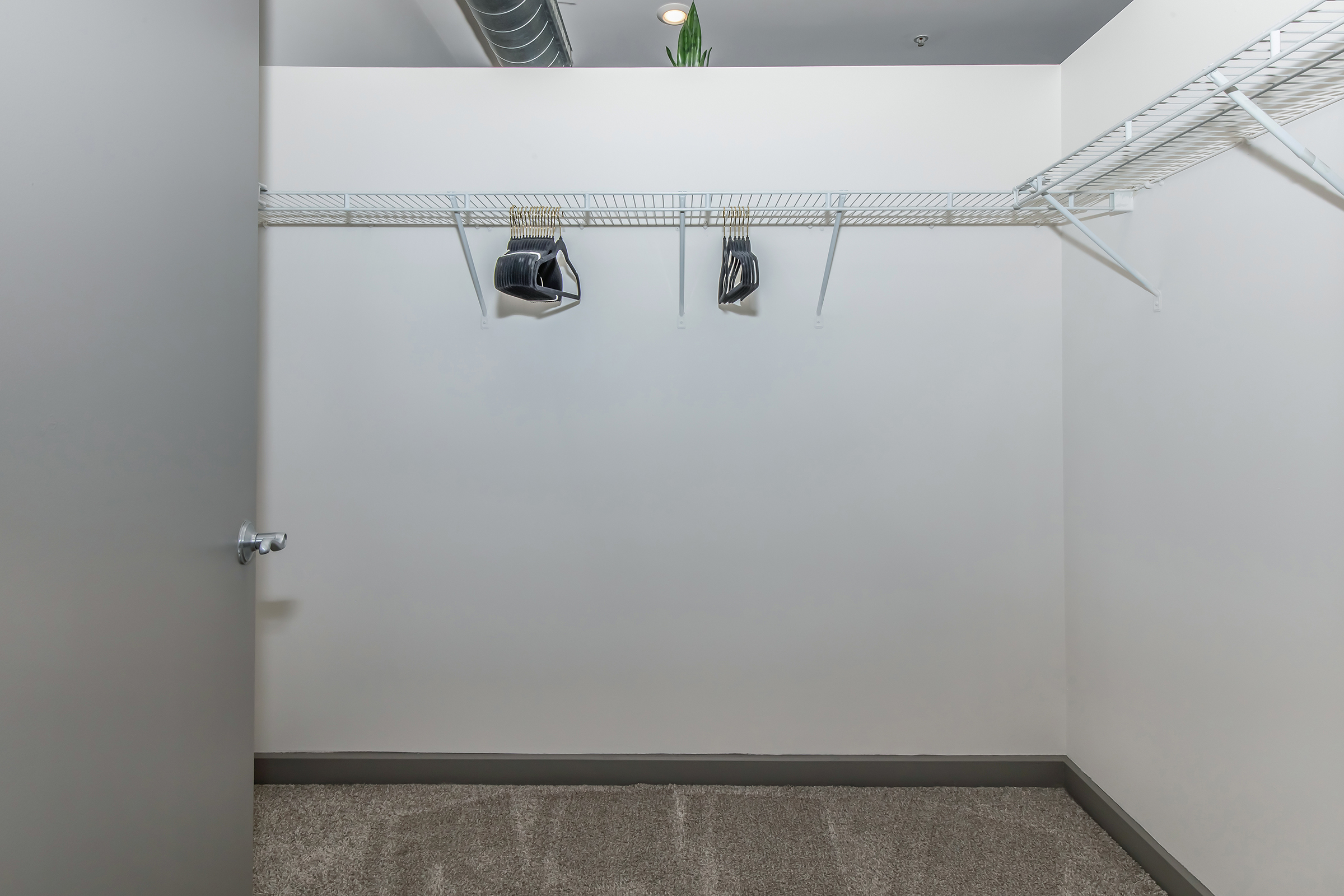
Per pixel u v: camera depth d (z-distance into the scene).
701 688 2.06
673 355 2.03
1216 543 1.43
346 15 2.21
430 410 2.04
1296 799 1.25
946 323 2.02
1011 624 2.04
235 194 1.06
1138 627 1.69
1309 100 1.21
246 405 1.10
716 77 1.99
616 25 2.72
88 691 0.75
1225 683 1.41
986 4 2.55
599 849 1.74
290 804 1.93
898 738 2.06
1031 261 2.01
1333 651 1.17
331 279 2.02
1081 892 1.58
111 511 0.78
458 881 1.62
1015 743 2.05
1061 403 2.02
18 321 0.64
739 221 2.00
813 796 1.98
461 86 1.99
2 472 0.63
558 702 2.07
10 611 0.64
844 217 2.01
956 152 1.98
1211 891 1.45
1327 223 1.18
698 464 2.04
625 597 2.06
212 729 1.00
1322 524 1.19
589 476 2.04
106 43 0.76
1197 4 1.43
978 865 1.67
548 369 2.03
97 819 0.76
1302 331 1.22
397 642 2.06
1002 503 2.03
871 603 2.05
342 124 1.99
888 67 1.99
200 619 0.97
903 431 2.03
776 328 2.03
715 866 1.67
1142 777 1.68
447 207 1.98
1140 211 1.66
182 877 0.92
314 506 2.04
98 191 0.75
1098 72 1.79
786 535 2.05
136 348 0.82
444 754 2.06
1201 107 1.37
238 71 1.07
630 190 2.00
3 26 0.62
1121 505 1.75
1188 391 1.51
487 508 2.05
